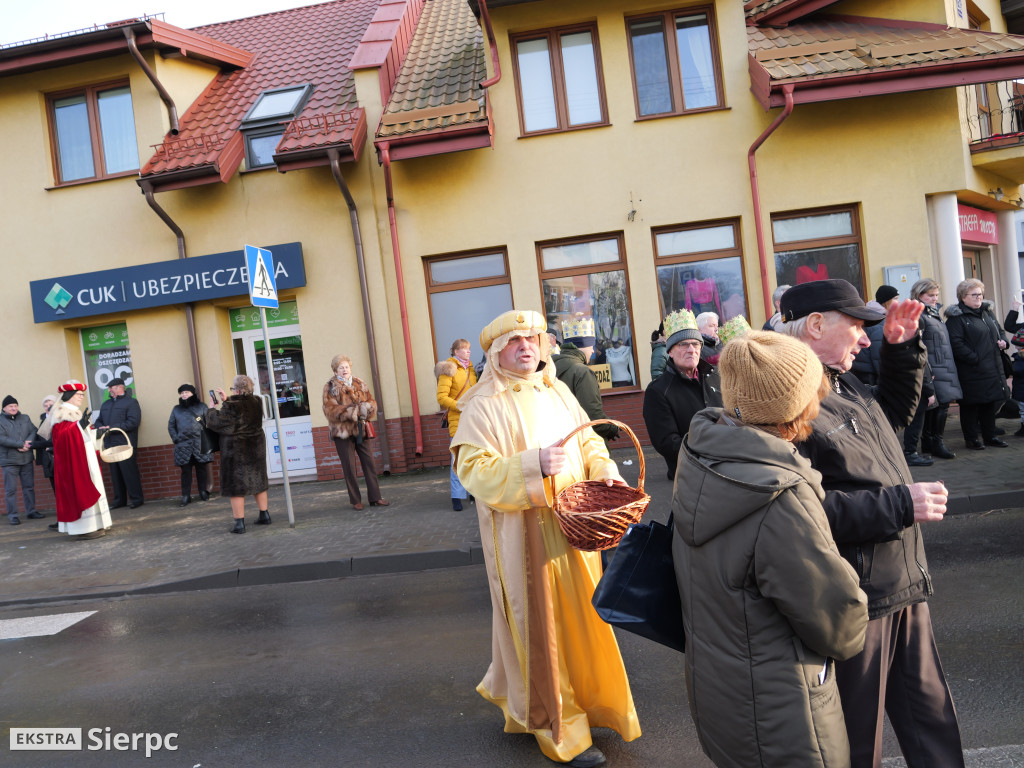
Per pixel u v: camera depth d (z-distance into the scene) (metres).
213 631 5.79
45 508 12.58
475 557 6.96
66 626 6.29
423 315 11.77
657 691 3.98
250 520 9.42
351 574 7.03
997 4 14.44
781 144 11.30
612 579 2.27
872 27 12.29
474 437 3.42
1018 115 13.30
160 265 12.01
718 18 11.31
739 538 1.93
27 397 12.60
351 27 15.16
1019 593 4.74
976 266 13.59
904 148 11.21
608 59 11.46
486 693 3.70
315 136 11.36
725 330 5.57
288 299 12.37
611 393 11.55
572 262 11.74
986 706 3.42
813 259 11.53
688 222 11.45
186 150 11.97
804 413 2.10
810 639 1.89
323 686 4.48
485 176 11.62
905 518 2.16
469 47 13.23
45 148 12.55
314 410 11.98
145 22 11.75
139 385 12.30
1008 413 10.20
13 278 12.59
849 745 2.12
